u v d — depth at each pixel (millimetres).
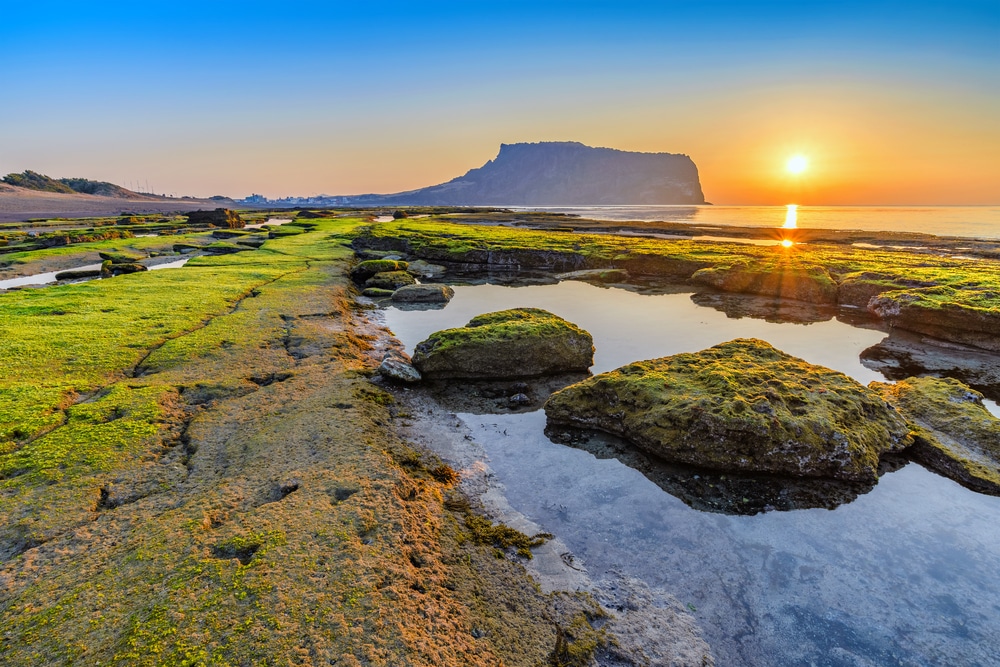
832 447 10734
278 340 18047
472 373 16422
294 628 6102
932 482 10820
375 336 21109
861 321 25172
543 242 48594
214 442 10766
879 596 7879
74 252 44969
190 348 16422
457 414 14070
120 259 44312
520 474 11094
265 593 6582
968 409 12586
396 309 27078
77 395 12672
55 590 6660
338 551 7406
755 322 24953
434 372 16234
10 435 10453
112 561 7188
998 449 11250
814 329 23719
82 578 6875
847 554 8766
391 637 6137
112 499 8703
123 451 10055
